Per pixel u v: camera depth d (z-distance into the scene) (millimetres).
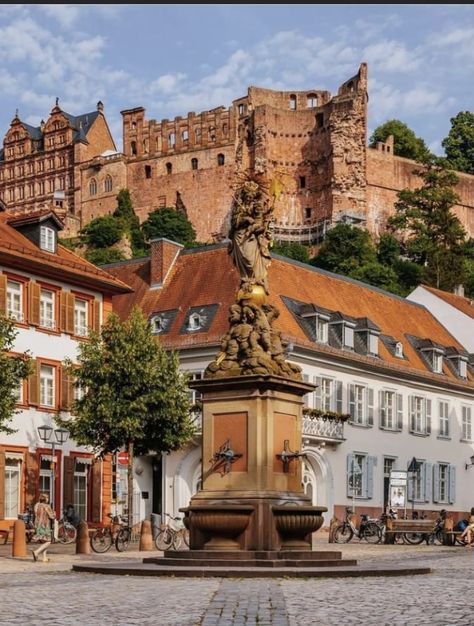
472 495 73125
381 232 153250
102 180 164500
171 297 62469
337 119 152875
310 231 151875
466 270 138750
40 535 31250
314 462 58656
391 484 50094
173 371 44875
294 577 21188
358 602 16922
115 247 149125
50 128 172375
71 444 52438
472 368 76438
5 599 17734
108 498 54250
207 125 159125
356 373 62594
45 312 52312
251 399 22766
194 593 18219
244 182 24828
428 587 19625
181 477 57156
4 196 176000
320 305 64562
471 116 176750
